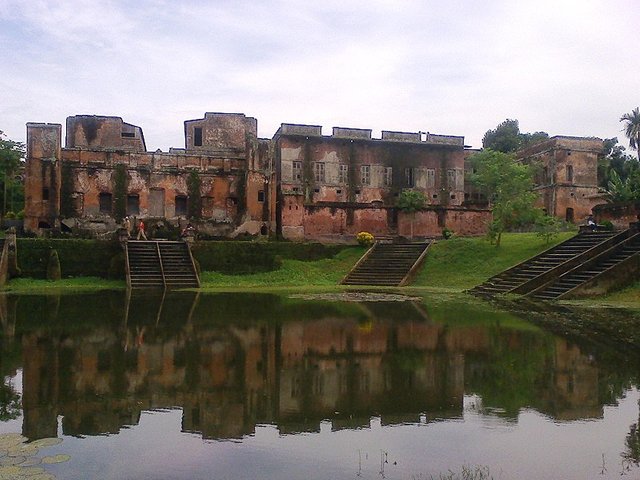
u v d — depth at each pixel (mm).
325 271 30984
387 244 33656
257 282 28484
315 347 10938
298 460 5410
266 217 36875
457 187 44250
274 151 42750
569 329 13266
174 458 5422
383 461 5406
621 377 8672
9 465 5195
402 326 13633
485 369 9180
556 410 7035
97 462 5297
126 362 9453
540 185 49969
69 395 7512
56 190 33344
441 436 6109
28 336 11836
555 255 25125
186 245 29234
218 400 7367
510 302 19453
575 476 5117
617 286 20984
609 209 30938
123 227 29297
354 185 42406
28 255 26625
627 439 6031
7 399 7301
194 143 42000
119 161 35906
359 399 7453
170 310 16547
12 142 39969
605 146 61375
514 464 5367
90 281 26641
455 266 28844
